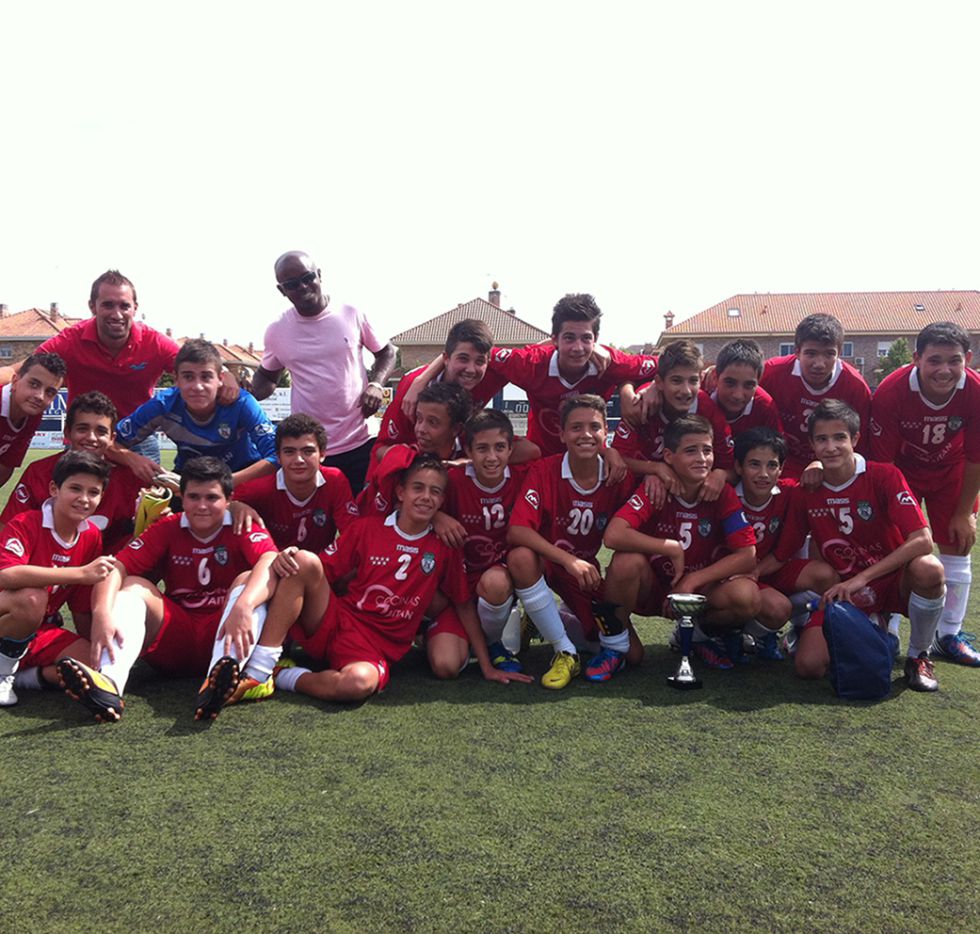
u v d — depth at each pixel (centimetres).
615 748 260
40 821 208
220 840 199
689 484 362
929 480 411
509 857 192
